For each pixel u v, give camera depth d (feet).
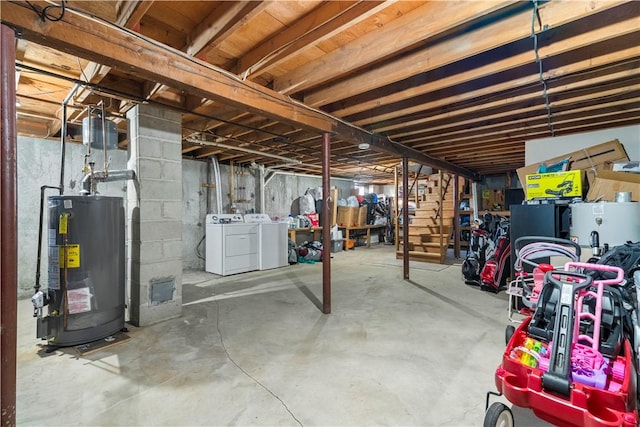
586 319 5.17
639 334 5.18
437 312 11.23
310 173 29.14
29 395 6.14
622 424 3.62
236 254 18.48
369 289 14.67
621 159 12.33
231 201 22.50
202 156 20.42
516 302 11.27
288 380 6.68
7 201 4.74
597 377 4.10
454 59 7.20
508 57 7.55
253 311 11.44
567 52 7.89
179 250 10.99
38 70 7.39
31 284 13.44
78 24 5.42
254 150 18.24
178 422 5.36
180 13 6.32
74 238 8.24
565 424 4.11
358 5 5.73
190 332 9.40
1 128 4.67
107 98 10.27
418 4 6.32
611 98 10.17
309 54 8.09
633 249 6.97
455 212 24.06
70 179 14.52
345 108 10.97
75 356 7.80
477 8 5.70
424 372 6.99
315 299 12.98
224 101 7.89
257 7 5.57
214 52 7.85
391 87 9.75
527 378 4.36
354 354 7.90
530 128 13.14
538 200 11.59
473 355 7.82
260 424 5.31
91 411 5.65
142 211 10.00
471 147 17.40
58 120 12.75
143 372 7.02
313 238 28.96
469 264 15.42
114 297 9.04
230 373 6.97
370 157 21.15
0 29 4.67
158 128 10.44
